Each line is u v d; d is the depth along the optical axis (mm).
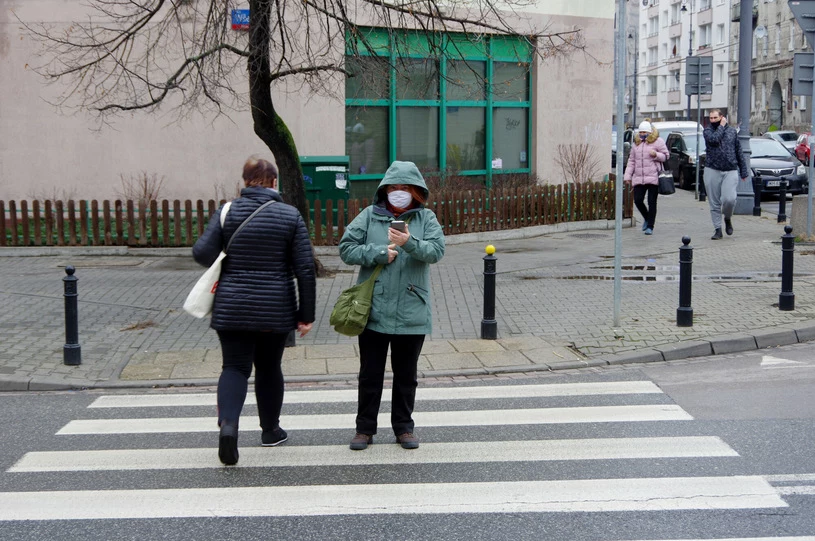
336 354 8633
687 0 76062
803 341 9133
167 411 7066
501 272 12664
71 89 16328
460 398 7293
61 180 16625
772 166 23859
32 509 5004
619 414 6758
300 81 15172
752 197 19500
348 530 4648
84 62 15945
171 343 9078
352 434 6363
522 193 16609
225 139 16656
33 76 16328
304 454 5918
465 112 18672
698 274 12281
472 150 18922
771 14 61750
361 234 5824
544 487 5242
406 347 5902
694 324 9406
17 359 8484
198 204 14422
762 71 63281
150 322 9875
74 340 8359
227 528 4699
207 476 5512
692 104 75750
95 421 6801
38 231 14461
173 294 11273
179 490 5266
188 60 11055
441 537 4543
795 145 32906
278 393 5992
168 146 16609
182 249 14320
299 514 4871
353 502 5039
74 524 4785
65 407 7234
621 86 9219
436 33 12875
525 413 6832
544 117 19734
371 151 17516
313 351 8742
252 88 11102
